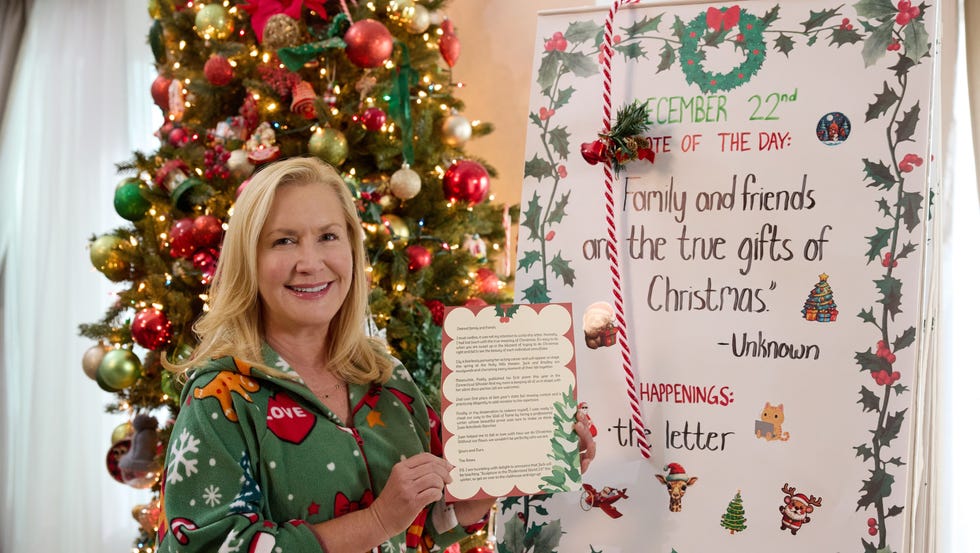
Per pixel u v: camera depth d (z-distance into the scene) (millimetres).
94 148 4004
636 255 1682
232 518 1361
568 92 1751
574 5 3635
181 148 3006
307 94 2883
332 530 1412
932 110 1643
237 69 2996
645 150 1667
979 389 2684
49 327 3957
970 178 2676
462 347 1536
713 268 1639
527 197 1757
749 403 1602
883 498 1521
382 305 2855
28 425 4043
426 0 3221
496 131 3809
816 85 1605
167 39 3258
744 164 1632
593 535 1658
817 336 1576
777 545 1566
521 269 1749
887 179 1559
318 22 3008
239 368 1481
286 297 1528
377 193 2988
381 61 2809
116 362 2963
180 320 2893
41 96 4059
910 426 1516
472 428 1522
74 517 3947
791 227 1603
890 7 1574
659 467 1640
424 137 3111
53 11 4055
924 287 1599
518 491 1521
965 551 2678
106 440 4039
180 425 1440
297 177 1571
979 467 2684
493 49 3816
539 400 1550
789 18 1628
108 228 4023
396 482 1435
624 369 1653
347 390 1641
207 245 2816
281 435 1465
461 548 3131
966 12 2637
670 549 1618
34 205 4078
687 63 1677
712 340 1631
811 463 1561
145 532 3324
